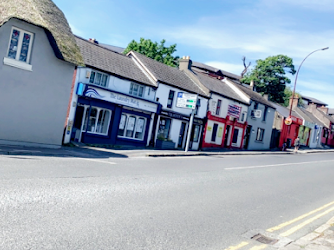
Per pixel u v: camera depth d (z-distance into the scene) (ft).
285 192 37.52
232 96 113.80
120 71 75.92
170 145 87.10
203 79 110.42
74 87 64.44
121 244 16.15
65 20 60.80
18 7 47.62
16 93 48.34
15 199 20.51
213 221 22.47
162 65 99.04
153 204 24.39
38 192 22.80
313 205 32.17
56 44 50.65
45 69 51.21
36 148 49.24
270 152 114.83
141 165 45.27
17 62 47.67
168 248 16.66
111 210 21.36
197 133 100.73
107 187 27.50
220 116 108.37
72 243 15.37
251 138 125.59
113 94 71.10
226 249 17.72
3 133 47.75
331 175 63.21
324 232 22.17
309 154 127.13
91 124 70.95
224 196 30.94
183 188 31.96
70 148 57.41
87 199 23.03
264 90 194.59
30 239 15.12
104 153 56.49
